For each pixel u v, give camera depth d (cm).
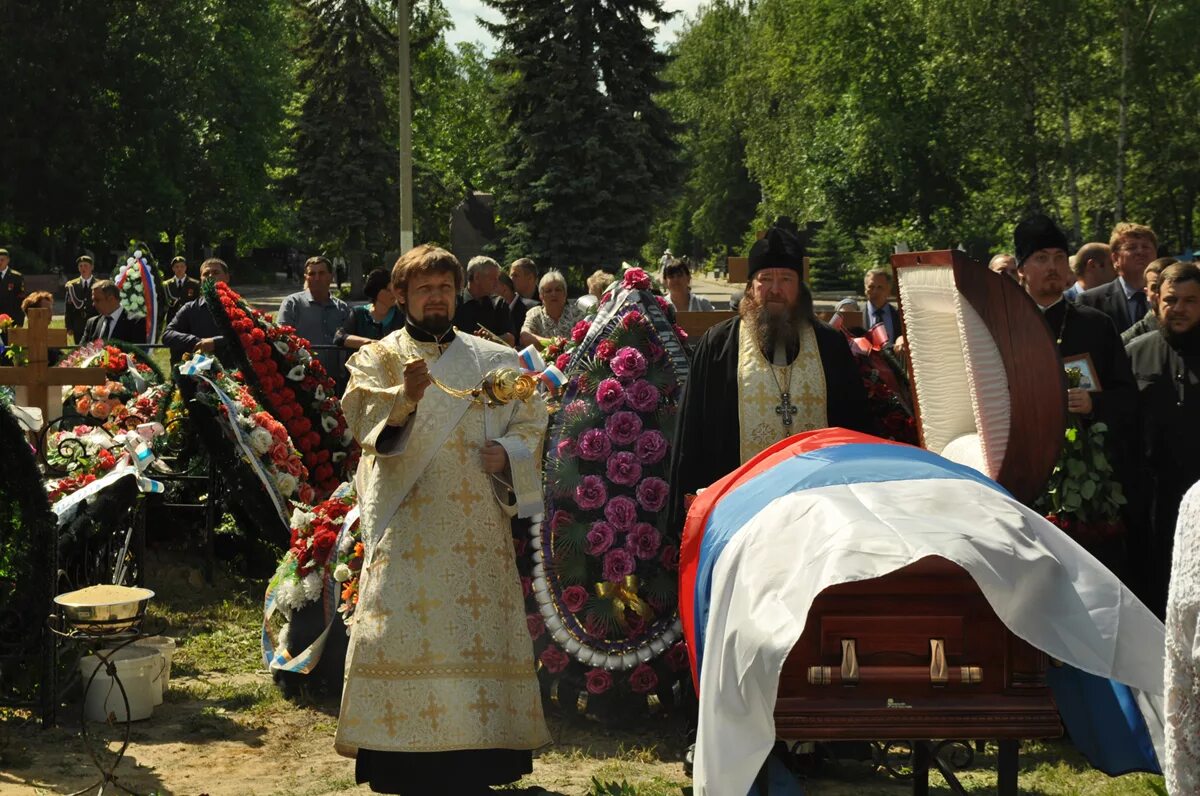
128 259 1327
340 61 4425
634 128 3553
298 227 4634
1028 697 343
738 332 502
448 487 447
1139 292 756
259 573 827
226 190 5359
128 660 559
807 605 320
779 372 494
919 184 4153
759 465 412
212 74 5222
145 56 4916
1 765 496
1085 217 3922
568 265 3550
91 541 644
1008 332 435
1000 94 3691
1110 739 383
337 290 4916
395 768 442
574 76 3497
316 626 599
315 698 597
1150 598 577
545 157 3550
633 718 565
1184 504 191
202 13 5169
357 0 4409
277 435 789
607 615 561
